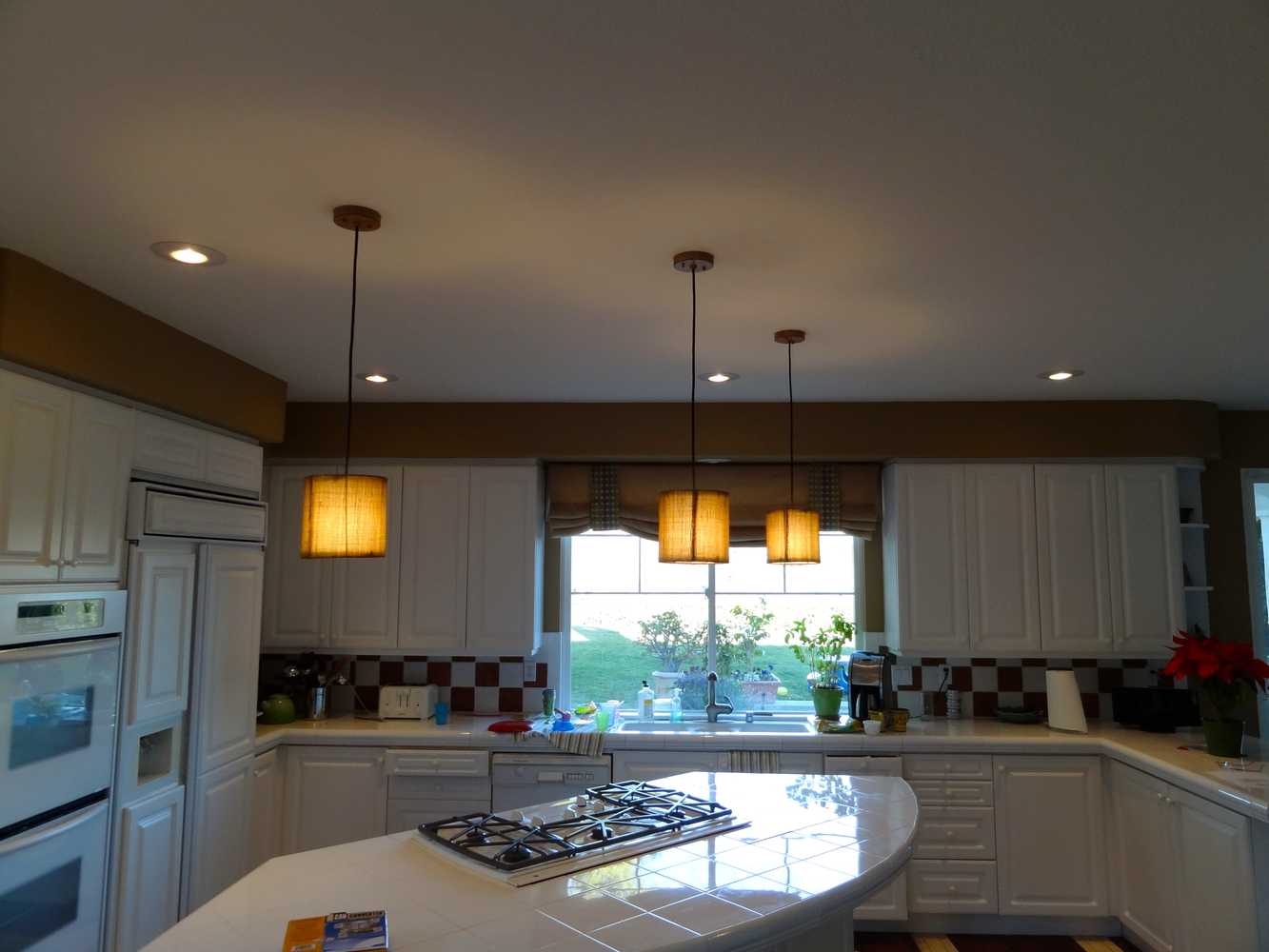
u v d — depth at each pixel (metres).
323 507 2.41
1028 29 1.54
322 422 4.85
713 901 1.96
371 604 4.85
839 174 2.10
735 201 2.25
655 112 1.82
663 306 3.12
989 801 4.34
